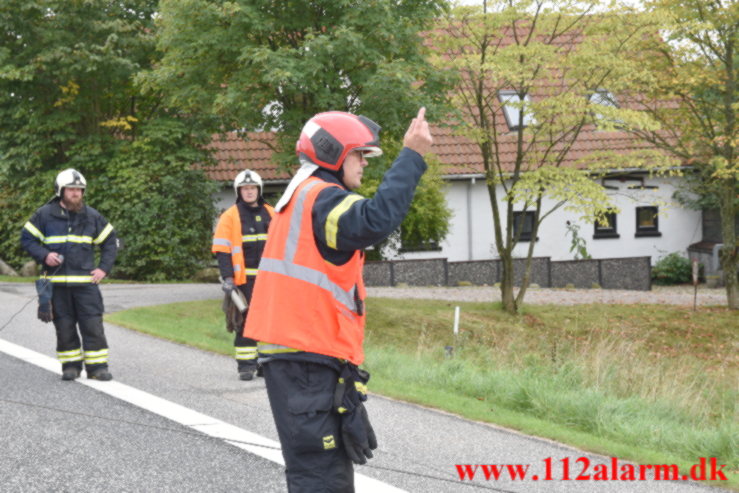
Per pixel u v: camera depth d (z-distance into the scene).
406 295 20.11
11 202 22.31
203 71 15.03
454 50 17.02
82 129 23.09
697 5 18.00
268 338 3.04
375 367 9.06
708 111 19.36
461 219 27.36
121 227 21.62
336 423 3.06
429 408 6.70
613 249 28.20
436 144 26.50
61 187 7.06
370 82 13.68
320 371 3.04
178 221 22.17
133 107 23.56
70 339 7.14
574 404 7.30
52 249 7.02
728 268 19.92
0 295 13.97
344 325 3.05
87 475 4.70
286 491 4.52
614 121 16.44
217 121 21.11
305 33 14.59
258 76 14.11
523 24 17.08
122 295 16.47
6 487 4.46
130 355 8.61
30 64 20.97
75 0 20.58
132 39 21.30
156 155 22.12
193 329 11.59
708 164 19.97
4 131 22.41
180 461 4.98
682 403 8.68
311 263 3.02
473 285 24.72
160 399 6.52
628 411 7.33
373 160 15.71
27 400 6.35
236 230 7.73
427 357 10.52
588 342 13.44
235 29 14.19
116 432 5.55
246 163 25.55
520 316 17.91
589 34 16.95
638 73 16.81
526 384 7.84
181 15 14.44
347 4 13.84
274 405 3.09
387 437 5.75
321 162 3.12
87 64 20.69
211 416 6.04
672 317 18.78
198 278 22.31
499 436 5.90
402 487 4.68
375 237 2.90
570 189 16.42
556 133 17.19
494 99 19.31
